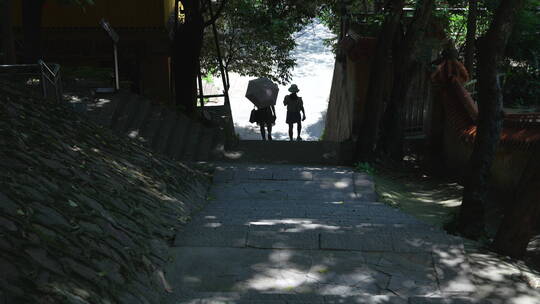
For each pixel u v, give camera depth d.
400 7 12.71
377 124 13.36
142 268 5.20
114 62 13.83
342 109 19.55
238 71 22.55
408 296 5.18
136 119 13.38
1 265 3.77
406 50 13.66
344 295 4.89
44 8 16.98
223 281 5.42
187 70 16.03
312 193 10.66
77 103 11.85
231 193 10.53
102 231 5.30
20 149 6.13
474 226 8.14
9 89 8.71
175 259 5.82
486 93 8.02
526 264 7.08
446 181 12.80
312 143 15.52
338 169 13.09
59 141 7.34
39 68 10.40
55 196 5.39
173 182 9.16
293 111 18.48
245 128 26.56
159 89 17.72
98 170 7.14
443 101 14.18
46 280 3.94
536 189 7.04
